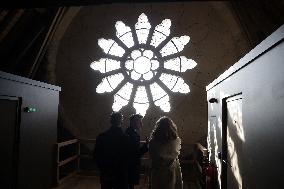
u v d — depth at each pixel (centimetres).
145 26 815
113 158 348
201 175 601
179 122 780
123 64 809
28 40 613
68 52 809
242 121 300
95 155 354
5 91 402
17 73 675
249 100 267
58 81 811
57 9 607
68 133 802
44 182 554
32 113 493
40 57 703
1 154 405
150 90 797
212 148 532
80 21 803
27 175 480
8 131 423
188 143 735
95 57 809
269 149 207
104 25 805
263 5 534
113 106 803
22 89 455
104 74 807
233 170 361
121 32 817
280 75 185
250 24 641
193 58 784
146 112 793
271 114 203
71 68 810
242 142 307
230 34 756
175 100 787
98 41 807
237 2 618
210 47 774
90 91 809
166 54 806
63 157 793
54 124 597
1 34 548
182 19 784
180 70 789
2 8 319
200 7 774
